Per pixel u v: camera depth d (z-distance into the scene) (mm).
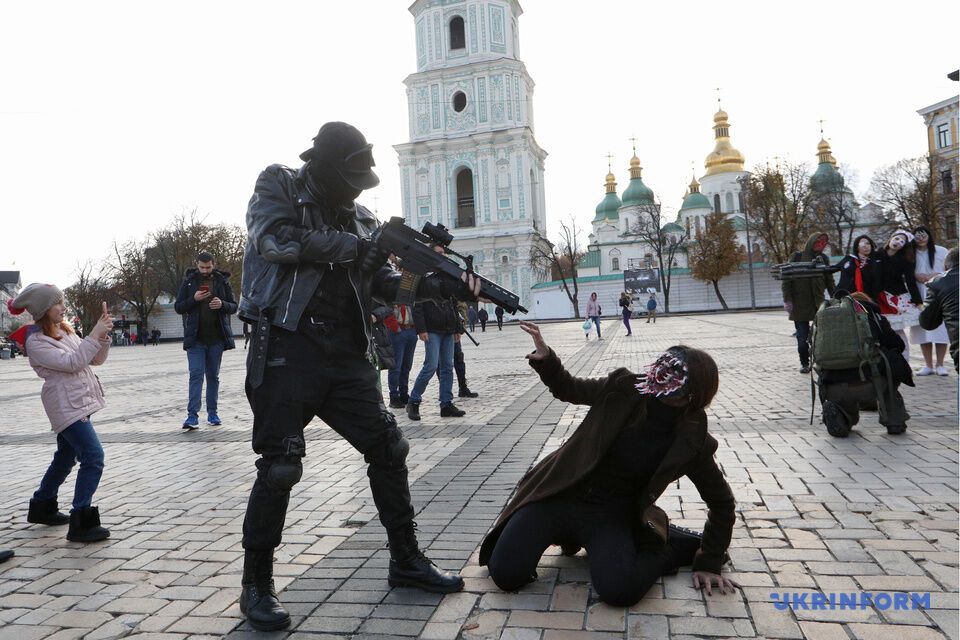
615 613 2865
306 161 3145
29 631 2926
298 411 2986
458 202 63406
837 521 3877
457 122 61438
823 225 56781
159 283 66000
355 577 3369
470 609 2961
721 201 79125
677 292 60312
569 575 3260
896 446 5574
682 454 2949
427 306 8008
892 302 9562
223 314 8414
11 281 91062
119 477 5801
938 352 9578
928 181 49719
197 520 4488
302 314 2967
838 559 3346
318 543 3906
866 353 5852
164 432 8156
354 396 3096
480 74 60562
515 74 60969
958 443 5582
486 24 60688
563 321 55062
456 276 3066
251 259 3084
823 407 6117
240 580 3422
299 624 2896
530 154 62844
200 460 6418
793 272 10242
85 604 3188
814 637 2625
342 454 6359
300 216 2998
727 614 2826
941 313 6980
